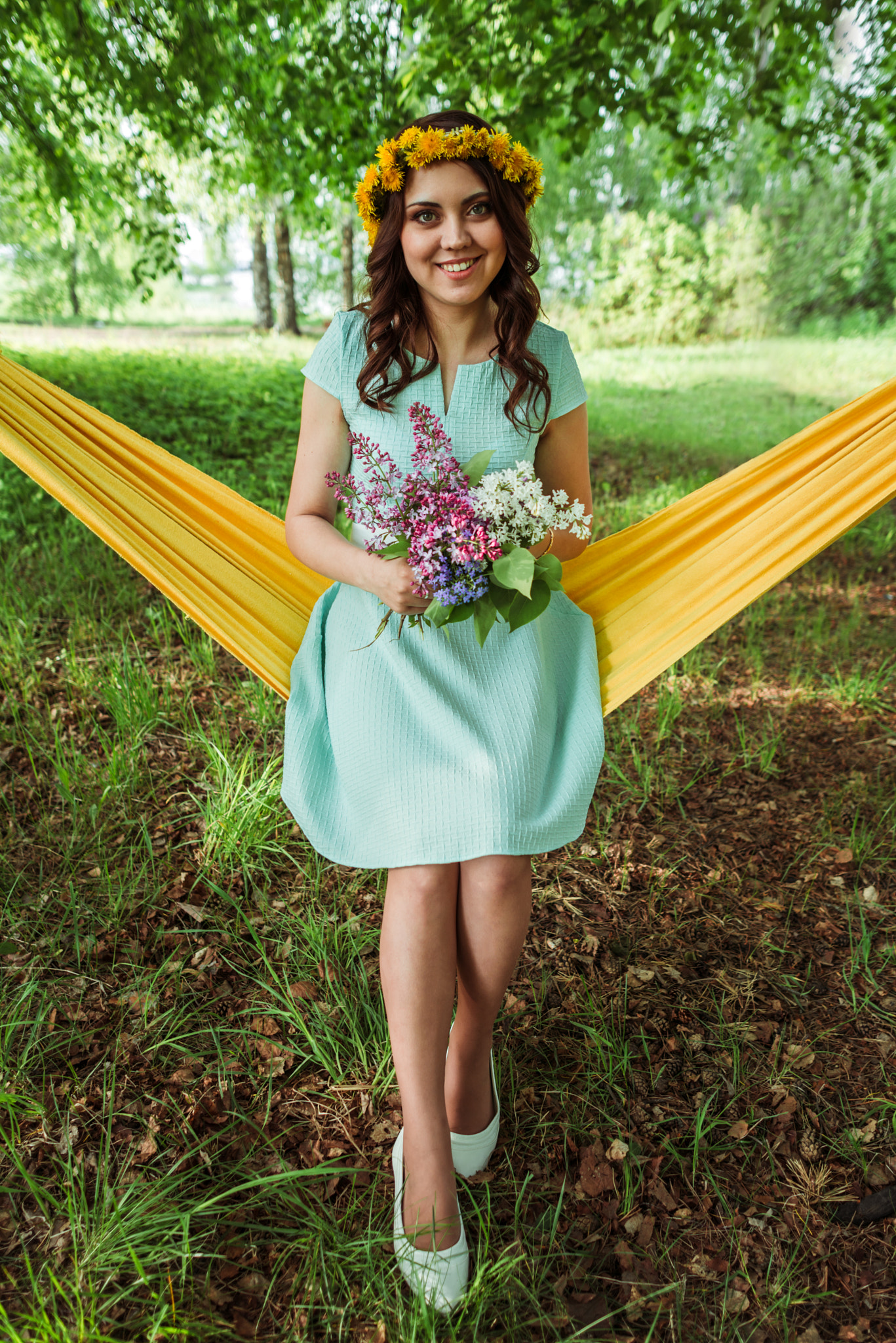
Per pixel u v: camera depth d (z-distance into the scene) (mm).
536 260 1758
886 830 2805
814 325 18297
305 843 2629
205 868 2490
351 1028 2010
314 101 5906
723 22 4820
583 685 1896
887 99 5871
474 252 1671
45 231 9344
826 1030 2070
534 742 1657
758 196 19016
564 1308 1482
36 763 2908
